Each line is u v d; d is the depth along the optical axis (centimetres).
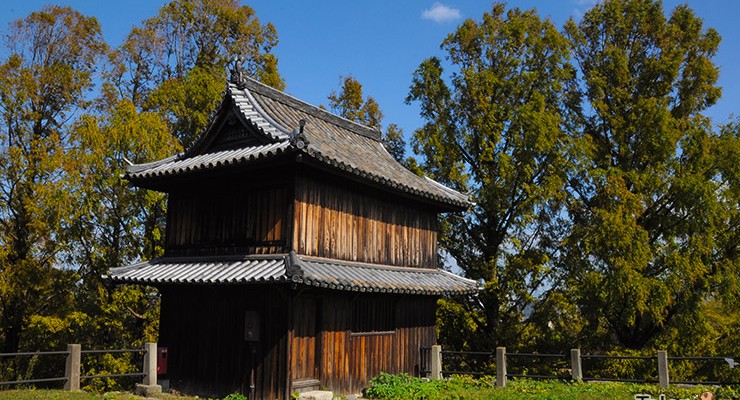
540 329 2695
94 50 3011
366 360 1669
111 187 2495
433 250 2066
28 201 2459
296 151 1368
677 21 2845
